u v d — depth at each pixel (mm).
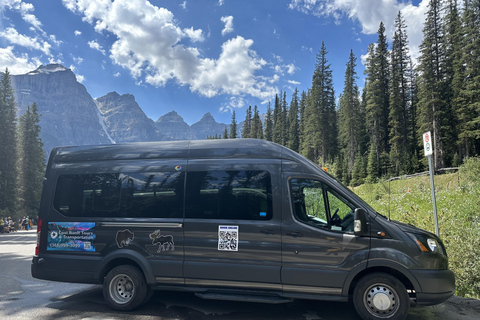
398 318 4258
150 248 5098
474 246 6164
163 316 4785
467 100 44562
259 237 4730
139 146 5629
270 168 4941
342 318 4691
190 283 4949
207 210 5016
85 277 5293
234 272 4766
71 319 4648
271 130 122062
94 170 5629
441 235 7355
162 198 5238
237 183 5000
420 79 48812
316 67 72188
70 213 5562
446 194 13953
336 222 4598
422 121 49125
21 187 64125
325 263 4488
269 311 5004
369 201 16500
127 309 5016
